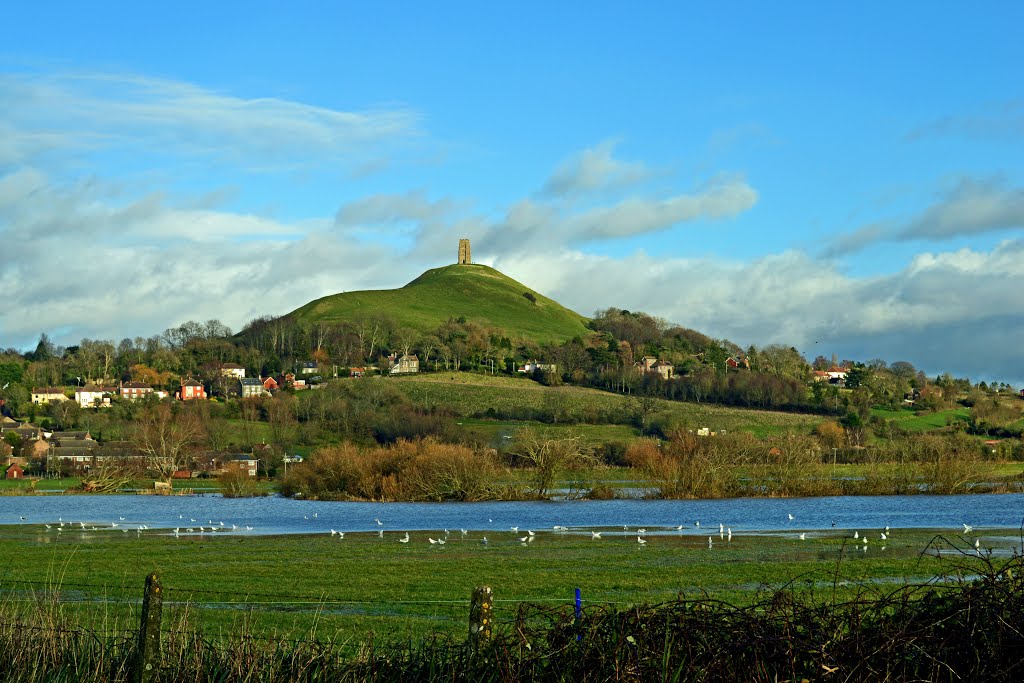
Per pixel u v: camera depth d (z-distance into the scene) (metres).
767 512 97.69
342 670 18.06
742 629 15.11
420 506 113.38
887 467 134.00
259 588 48.38
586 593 45.53
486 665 16.34
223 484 142.38
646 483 128.88
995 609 14.78
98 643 20.94
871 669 14.27
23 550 69.56
